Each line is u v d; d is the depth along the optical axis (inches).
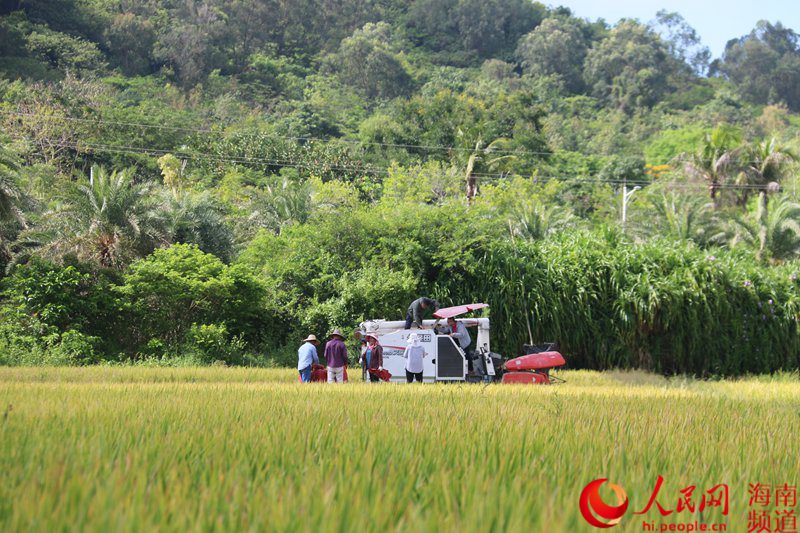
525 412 749.3
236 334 2576.3
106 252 2719.0
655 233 4288.9
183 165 5797.2
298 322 2596.0
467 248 2706.7
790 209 3949.3
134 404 737.6
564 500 340.2
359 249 2706.7
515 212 3727.9
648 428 641.6
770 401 1184.2
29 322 2362.2
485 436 549.0
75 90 7573.8
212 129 7485.2
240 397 884.6
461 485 371.6
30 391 929.5
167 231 2896.2
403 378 1768.0
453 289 2662.4
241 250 3277.6
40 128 5935.0
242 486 348.5
